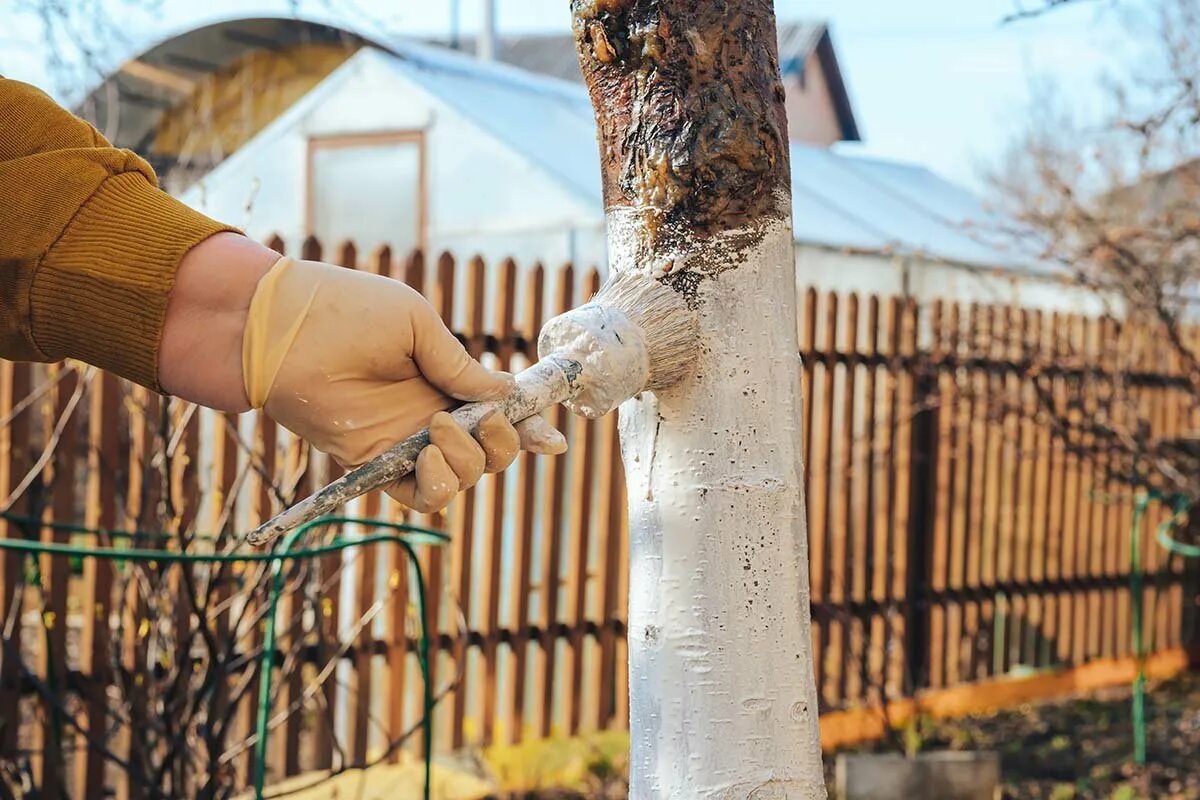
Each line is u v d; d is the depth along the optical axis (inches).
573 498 210.1
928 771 173.8
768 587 66.2
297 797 169.0
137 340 48.3
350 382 50.1
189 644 138.8
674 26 65.7
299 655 169.0
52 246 47.8
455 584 196.4
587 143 299.7
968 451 255.3
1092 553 281.3
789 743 66.2
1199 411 282.4
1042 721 244.7
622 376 61.5
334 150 293.0
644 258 66.1
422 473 49.3
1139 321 259.6
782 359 67.1
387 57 286.8
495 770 197.3
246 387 48.8
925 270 302.2
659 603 66.8
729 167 65.4
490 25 625.6
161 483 152.0
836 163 403.9
